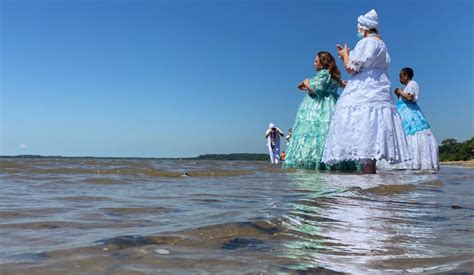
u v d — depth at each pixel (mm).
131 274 1461
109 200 3396
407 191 4613
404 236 2314
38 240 1937
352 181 5473
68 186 4500
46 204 3115
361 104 6824
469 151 43125
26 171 6500
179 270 1532
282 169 8484
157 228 2238
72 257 1646
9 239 1958
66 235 2051
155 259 1662
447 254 1920
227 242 2006
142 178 5789
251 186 4703
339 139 6965
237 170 7691
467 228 2588
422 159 9898
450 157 45094
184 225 2328
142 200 3428
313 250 1928
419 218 2930
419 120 9906
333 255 1853
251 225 2350
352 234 2318
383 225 2621
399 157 6875
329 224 2570
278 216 2672
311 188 4500
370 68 6848
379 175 6789
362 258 1819
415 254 1910
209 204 3225
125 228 2246
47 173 6254
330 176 6477
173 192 4059
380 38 6910
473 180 6758
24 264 1538
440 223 2752
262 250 1890
